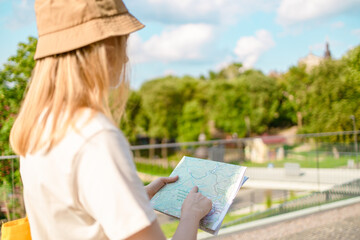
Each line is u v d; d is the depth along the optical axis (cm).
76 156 69
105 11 78
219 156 1516
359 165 901
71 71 77
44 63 81
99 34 75
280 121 5578
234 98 5325
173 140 5825
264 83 5434
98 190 67
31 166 76
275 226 411
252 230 400
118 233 66
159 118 5312
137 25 81
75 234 73
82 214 73
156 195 117
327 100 809
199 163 126
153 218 71
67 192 70
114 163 69
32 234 80
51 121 75
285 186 1519
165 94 5356
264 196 1445
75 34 76
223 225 446
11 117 482
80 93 75
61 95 77
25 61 531
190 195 94
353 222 408
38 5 80
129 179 70
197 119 5303
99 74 77
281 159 1722
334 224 406
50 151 73
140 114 5231
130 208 67
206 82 5762
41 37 81
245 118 5344
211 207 93
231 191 107
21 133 80
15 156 388
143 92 5478
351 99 705
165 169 793
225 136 5781
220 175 116
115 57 82
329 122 816
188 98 5550
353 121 715
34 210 78
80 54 77
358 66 630
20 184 400
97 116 74
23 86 523
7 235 102
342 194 547
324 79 818
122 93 88
